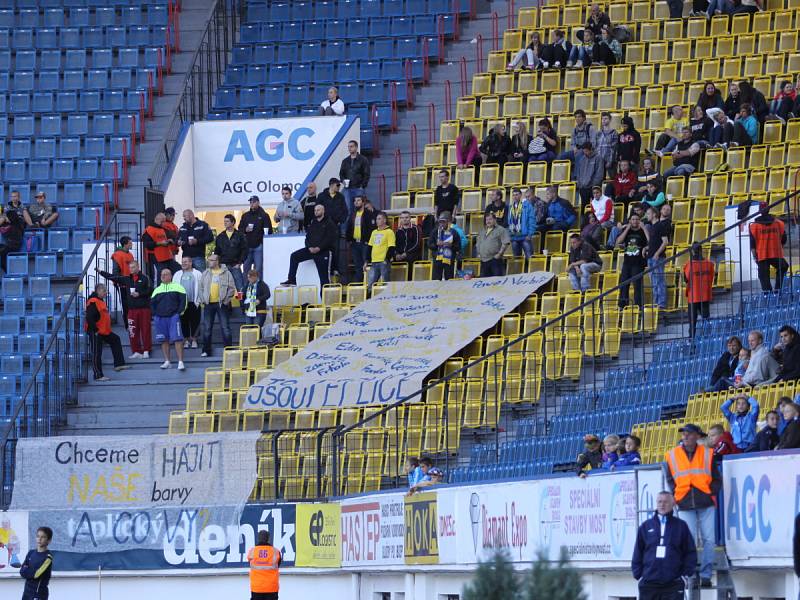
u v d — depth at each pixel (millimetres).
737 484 43375
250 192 100062
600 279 81562
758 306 70438
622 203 86562
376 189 100125
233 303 91000
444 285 86125
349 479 73562
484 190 92875
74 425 83062
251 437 71062
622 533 47656
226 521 70500
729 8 102312
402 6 113688
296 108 106688
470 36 110688
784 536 41312
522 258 87000
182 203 98875
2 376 86625
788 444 45781
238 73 110812
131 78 109625
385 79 108250
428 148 99000
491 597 24875
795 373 57156
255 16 115375
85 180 101188
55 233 97188
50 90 109312
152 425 82562
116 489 72000
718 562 43594
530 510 53094
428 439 74875
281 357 84062
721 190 86188
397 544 62312
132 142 103500
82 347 87688
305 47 112000
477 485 56531
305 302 88812
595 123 96688
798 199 79500
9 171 102875
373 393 77688
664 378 68812
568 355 76250
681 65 99188
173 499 71500
